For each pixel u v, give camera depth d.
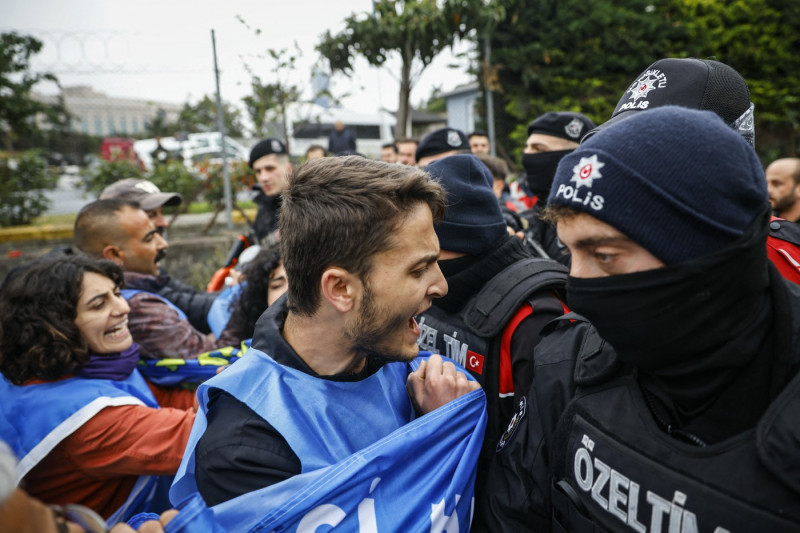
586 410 0.94
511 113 11.41
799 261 1.54
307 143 14.28
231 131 9.76
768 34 11.80
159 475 1.67
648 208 0.76
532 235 2.91
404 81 9.55
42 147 10.80
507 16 11.10
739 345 0.77
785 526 0.70
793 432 0.71
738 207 0.75
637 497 0.83
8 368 1.55
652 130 0.78
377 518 0.98
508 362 1.38
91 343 1.64
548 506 1.06
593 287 0.83
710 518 0.75
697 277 0.75
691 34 11.43
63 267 1.60
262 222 4.69
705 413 0.82
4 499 0.52
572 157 0.84
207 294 2.81
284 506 0.92
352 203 0.96
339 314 1.03
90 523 0.68
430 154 3.72
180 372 2.10
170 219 8.24
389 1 9.09
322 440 1.01
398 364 1.29
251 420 1.00
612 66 11.17
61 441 1.51
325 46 9.28
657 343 0.80
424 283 1.02
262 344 1.11
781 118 11.99
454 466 1.10
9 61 7.22
